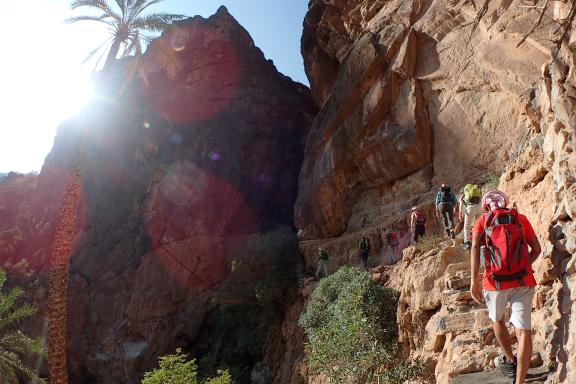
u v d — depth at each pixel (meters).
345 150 19.78
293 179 31.88
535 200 6.18
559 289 4.26
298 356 15.72
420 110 17.17
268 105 34.28
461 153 15.79
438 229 14.84
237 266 22.42
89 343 27.12
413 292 8.88
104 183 33.91
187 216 29.02
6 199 39.56
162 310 26.16
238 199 29.62
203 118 32.88
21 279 32.75
